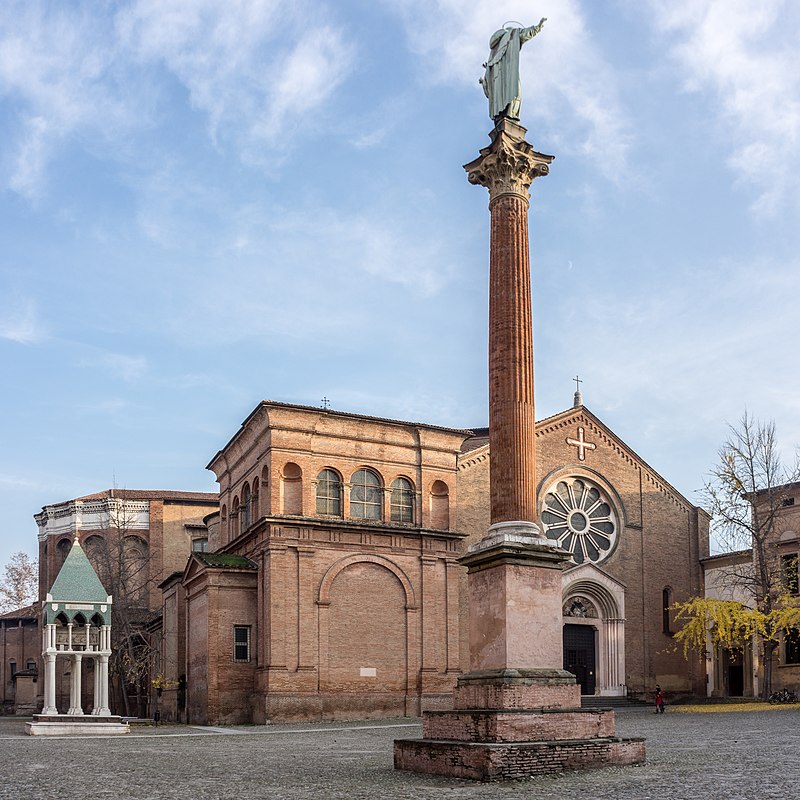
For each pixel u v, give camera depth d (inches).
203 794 729.0
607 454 2506.2
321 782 797.9
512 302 964.0
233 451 2282.2
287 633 1950.1
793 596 2237.9
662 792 673.0
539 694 861.2
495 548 892.6
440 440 2208.4
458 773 818.2
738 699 2208.4
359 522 2050.9
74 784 820.6
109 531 3221.0
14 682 3563.0
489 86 1054.4
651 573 2487.7
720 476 2299.5
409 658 2060.8
